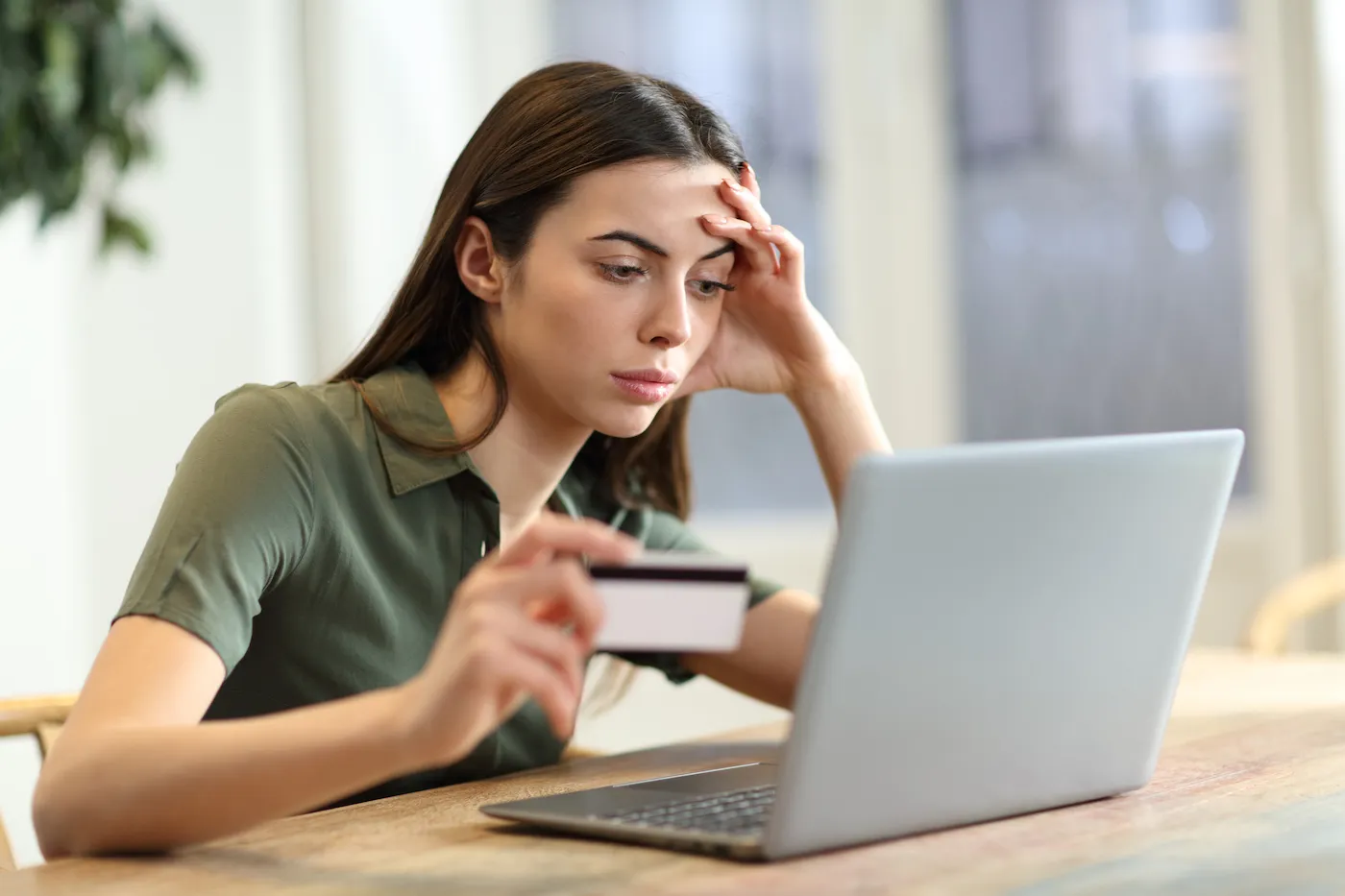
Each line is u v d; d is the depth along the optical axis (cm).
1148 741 169
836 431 250
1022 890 130
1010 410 575
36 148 404
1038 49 564
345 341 527
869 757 141
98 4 406
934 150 569
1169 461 157
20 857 432
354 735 136
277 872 142
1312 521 526
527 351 209
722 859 142
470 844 152
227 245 522
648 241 202
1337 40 505
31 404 466
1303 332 527
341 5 524
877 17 566
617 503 256
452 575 215
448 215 216
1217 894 129
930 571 140
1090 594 156
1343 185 509
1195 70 552
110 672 160
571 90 209
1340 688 252
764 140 573
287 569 195
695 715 554
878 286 570
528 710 230
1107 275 566
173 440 521
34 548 465
